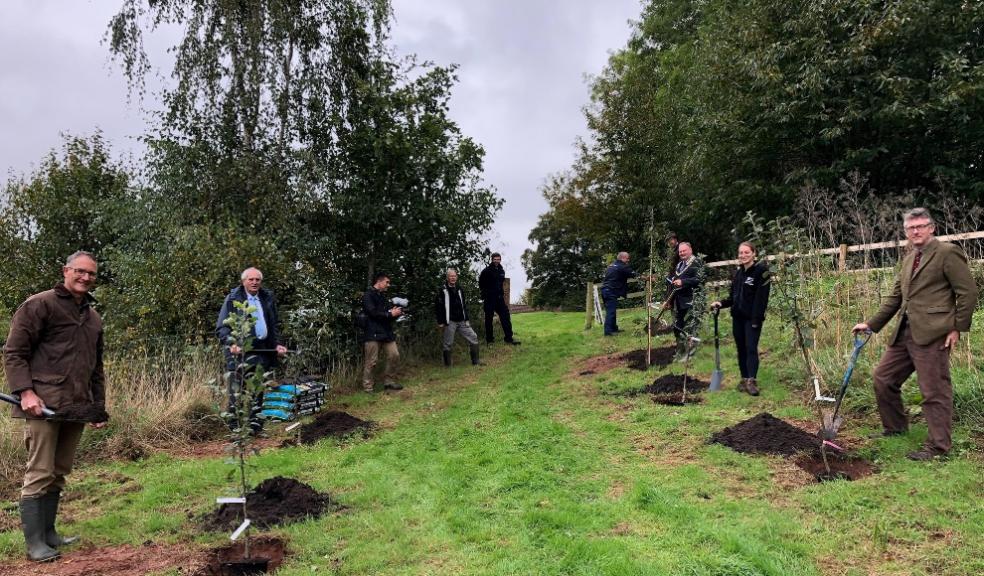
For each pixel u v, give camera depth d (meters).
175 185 11.09
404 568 3.82
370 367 9.95
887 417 5.51
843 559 3.67
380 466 5.96
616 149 23.09
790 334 8.62
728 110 16.06
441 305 11.81
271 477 5.74
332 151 12.17
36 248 12.62
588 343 12.66
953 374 6.36
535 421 7.14
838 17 13.48
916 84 13.01
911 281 5.12
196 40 11.82
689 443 5.90
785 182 15.02
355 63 12.91
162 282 9.57
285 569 3.84
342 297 11.52
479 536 4.18
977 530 3.82
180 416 7.39
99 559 4.11
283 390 7.85
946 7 12.77
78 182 13.30
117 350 9.12
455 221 12.27
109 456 6.59
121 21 11.88
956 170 13.50
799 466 5.09
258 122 11.67
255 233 11.07
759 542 3.84
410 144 11.42
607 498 4.76
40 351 4.21
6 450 6.05
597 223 24.08
